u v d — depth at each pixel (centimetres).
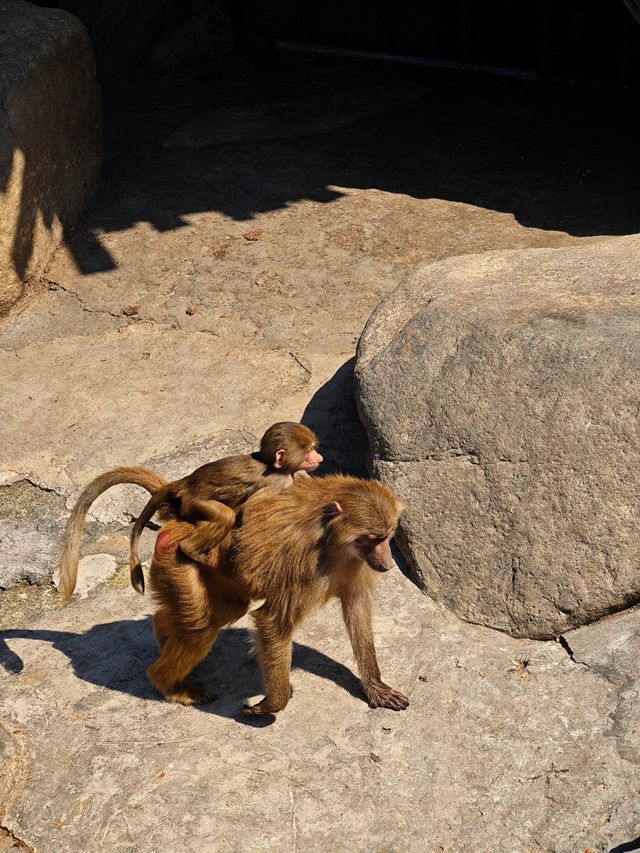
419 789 598
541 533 712
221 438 925
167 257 1193
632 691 634
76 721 654
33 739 642
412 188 1316
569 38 1565
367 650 648
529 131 1441
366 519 575
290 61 1770
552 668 669
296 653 701
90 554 831
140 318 1106
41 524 862
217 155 1416
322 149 1425
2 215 1073
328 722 642
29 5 1249
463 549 735
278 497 611
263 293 1127
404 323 878
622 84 1541
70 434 947
